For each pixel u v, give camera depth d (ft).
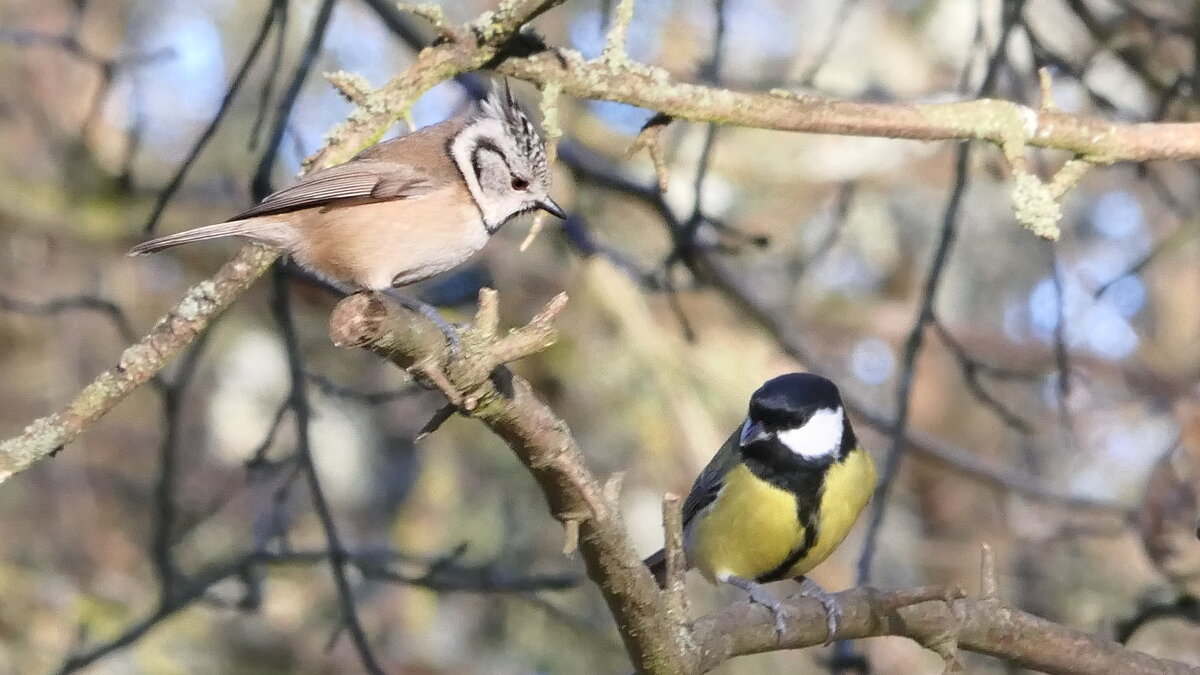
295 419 31.17
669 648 18.99
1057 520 49.39
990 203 57.62
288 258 27.78
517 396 16.70
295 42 48.39
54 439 21.17
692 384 44.24
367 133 23.57
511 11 23.35
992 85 32.12
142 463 49.93
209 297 22.68
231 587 45.03
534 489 49.34
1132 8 34.40
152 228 28.94
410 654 47.29
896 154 52.24
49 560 46.93
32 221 42.73
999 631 22.65
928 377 54.90
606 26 31.73
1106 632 32.37
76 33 33.94
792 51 54.70
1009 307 58.18
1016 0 32.55
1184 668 23.15
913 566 51.83
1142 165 34.63
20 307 31.50
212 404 50.03
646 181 48.11
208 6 50.72
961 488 53.62
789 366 47.06
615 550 17.88
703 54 49.78
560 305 16.47
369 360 48.85
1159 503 30.37
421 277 25.94
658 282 36.50
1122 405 51.57
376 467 51.90
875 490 32.09
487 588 31.65
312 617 47.32
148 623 29.96
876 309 56.34
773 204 53.21
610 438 45.60
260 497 40.55
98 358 48.08
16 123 44.98
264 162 29.73
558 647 47.70
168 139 47.98
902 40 54.19
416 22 41.98
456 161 25.29
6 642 41.75
